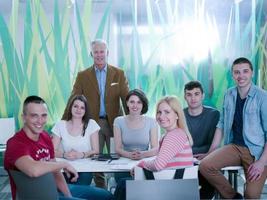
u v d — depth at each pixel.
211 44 4.80
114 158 2.97
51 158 2.36
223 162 2.85
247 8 4.77
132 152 3.00
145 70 4.81
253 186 2.80
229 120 3.02
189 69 4.82
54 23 4.77
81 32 4.78
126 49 4.80
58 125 3.13
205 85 4.83
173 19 4.78
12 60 4.78
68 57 4.79
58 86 4.81
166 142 2.36
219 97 4.82
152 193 1.90
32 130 2.13
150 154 2.95
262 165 2.80
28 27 4.76
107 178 3.79
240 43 4.79
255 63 4.79
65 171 2.50
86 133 3.13
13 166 2.01
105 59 3.87
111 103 3.90
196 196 1.90
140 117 3.22
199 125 3.26
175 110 2.42
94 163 2.79
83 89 3.94
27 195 1.97
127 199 1.89
